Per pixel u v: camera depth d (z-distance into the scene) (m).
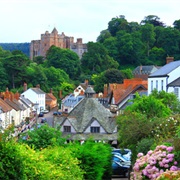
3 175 18.66
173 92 70.88
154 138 36.66
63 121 88.81
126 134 41.56
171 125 36.66
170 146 26.11
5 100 153.75
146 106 59.38
